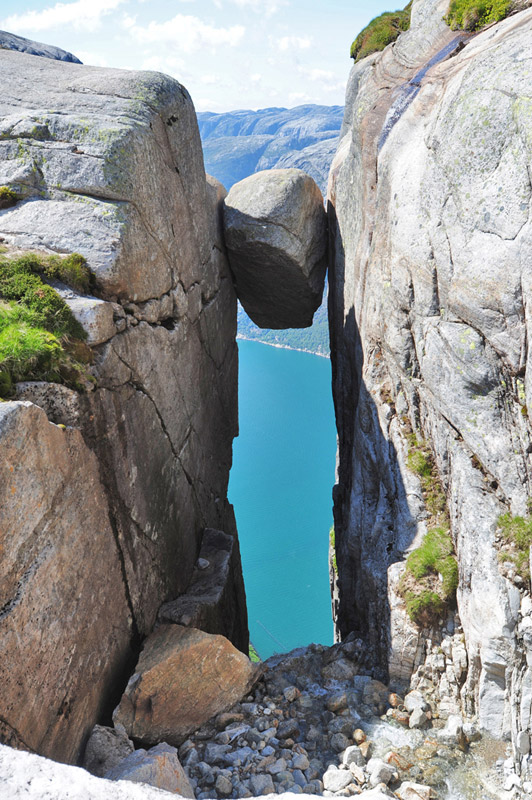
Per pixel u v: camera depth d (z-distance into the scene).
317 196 15.98
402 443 10.09
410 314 10.02
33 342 6.45
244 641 13.82
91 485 7.07
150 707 7.43
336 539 15.28
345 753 7.17
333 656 9.36
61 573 6.26
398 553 9.33
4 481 5.16
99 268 8.02
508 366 8.17
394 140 11.43
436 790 6.70
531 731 6.96
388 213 10.98
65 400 6.53
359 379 12.65
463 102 9.16
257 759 7.17
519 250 7.88
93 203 8.64
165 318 10.48
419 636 8.38
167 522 10.08
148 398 9.16
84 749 6.84
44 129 9.12
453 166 9.06
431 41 12.78
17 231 8.27
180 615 9.34
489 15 11.70
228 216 14.80
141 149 9.41
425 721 7.69
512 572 7.53
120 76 11.01
